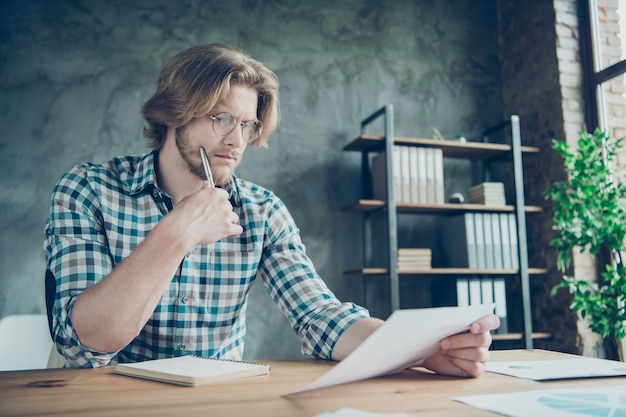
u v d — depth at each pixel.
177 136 1.31
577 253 3.18
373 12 3.72
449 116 3.73
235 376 0.85
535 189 3.51
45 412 0.61
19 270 2.91
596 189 2.77
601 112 3.31
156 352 1.24
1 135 2.98
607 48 3.30
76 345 0.95
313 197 3.38
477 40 3.90
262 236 1.38
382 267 3.41
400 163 3.12
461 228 3.23
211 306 1.29
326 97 3.51
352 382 0.82
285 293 1.29
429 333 0.79
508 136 3.71
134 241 1.27
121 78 3.21
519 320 3.51
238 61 1.29
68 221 1.17
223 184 1.39
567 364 1.01
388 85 3.65
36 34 3.12
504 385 0.80
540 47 3.52
